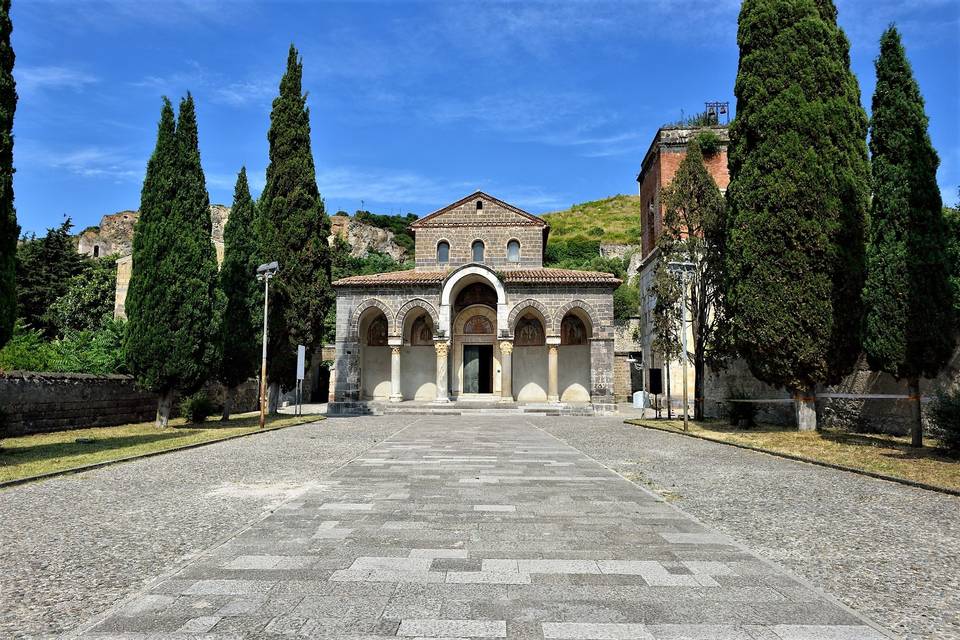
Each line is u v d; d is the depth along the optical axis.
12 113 14.34
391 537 7.30
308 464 13.55
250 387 36.56
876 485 10.80
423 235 38.16
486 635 4.55
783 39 19.70
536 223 37.72
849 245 18.42
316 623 4.77
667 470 12.69
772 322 18.70
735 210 20.11
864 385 19.22
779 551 6.75
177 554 6.65
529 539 7.23
